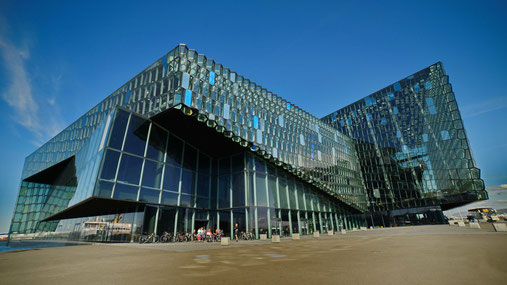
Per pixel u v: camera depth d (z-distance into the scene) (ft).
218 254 34.96
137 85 80.07
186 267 23.29
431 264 20.97
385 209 161.17
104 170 54.85
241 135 82.89
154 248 45.47
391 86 180.45
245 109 88.02
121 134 60.54
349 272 19.02
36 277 19.17
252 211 80.59
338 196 129.90
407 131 165.99
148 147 66.90
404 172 160.56
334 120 205.77
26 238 126.31
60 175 117.60
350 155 166.20
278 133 101.86
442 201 143.54
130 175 60.29
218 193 88.79
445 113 151.84
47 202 121.19
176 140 76.95
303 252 35.55
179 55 68.74
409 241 46.83
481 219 152.25
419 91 166.61
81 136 107.65
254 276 18.52
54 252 39.58
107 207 65.92
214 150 87.76
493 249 28.63
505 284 13.73
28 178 147.33
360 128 188.14
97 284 16.56
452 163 143.43
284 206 95.25
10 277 19.30
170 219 68.90
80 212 74.43
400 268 19.76
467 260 22.16
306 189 113.29
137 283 16.75
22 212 139.33
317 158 124.26
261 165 91.30
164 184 69.15
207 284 16.12
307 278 17.35
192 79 69.51
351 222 146.72
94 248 46.44
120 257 32.01
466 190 136.36
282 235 89.51
